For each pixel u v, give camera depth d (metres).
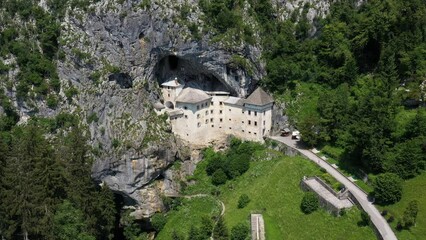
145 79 144.50
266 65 148.00
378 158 112.06
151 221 140.25
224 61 143.75
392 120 118.19
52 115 144.88
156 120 143.38
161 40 140.50
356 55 151.12
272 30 152.75
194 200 138.25
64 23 145.25
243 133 145.00
